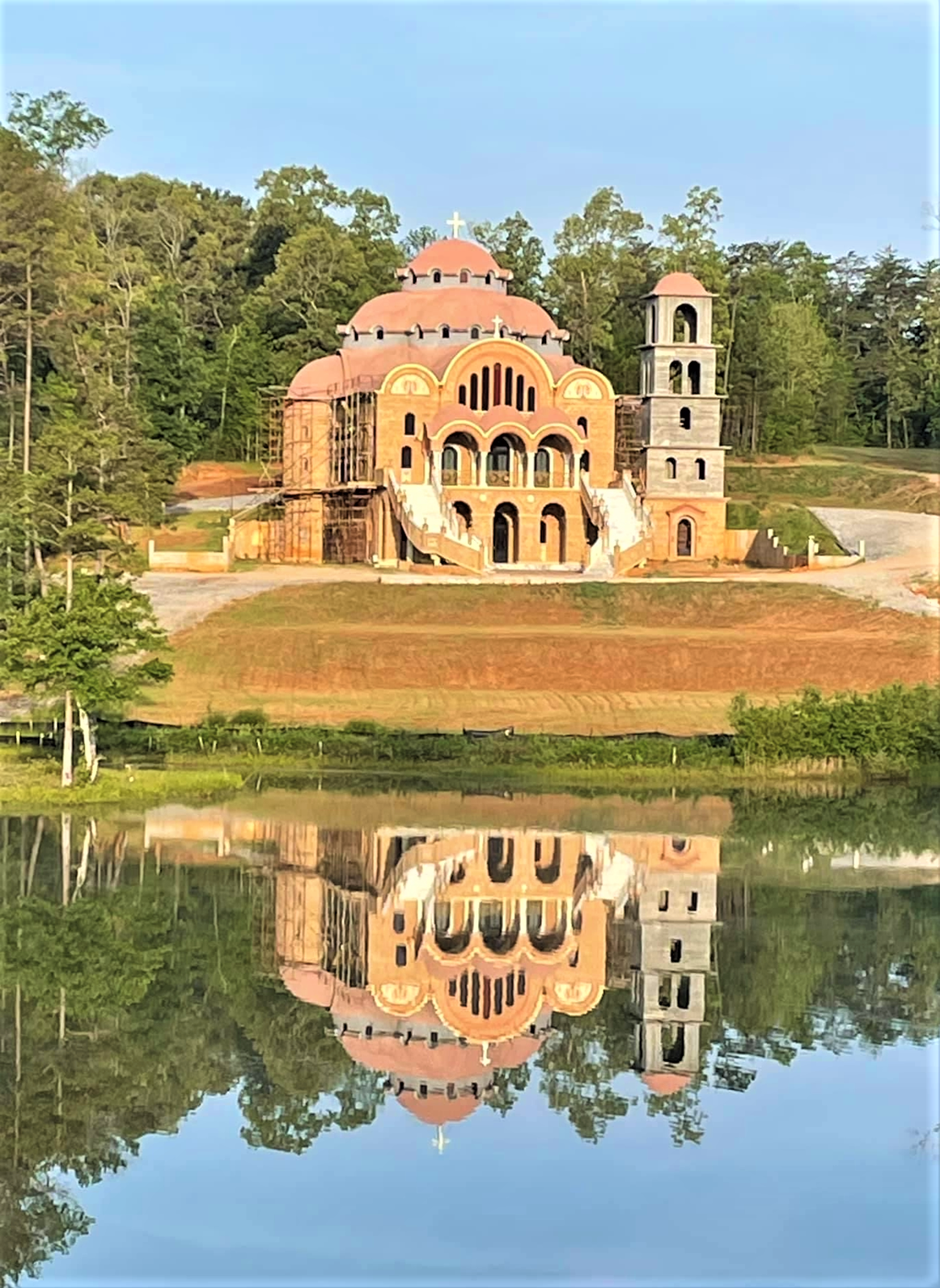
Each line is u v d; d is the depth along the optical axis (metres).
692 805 81.06
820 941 56.31
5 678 83.62
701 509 146.25
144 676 83.75
